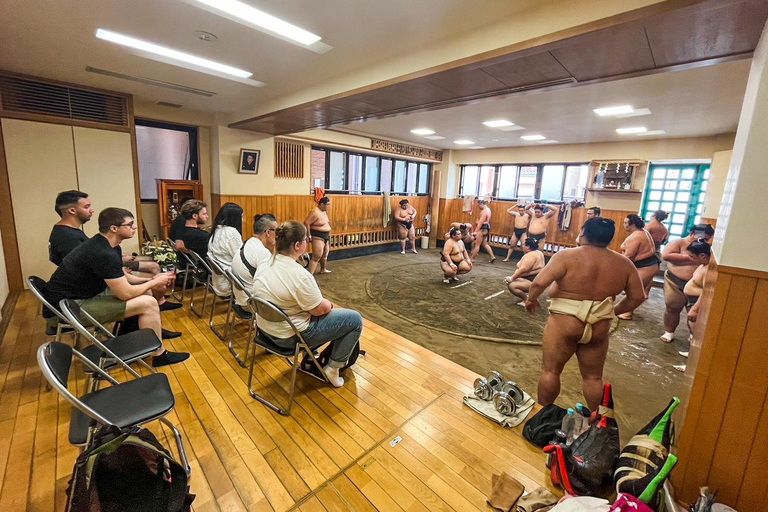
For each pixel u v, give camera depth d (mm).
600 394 2002
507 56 2137
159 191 4684
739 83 3119
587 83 2582
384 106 3566
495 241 8773
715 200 5391
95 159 4055
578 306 1954
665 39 1800
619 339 3783
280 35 2480
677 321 3682
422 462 1707
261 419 1960
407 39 2482
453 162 9469
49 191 3828
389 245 8922
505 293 5285
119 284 2121
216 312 3529
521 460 1749
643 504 1159
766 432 1309
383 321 3980
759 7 1427
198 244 3512
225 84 3680
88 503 1003
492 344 3473
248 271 2508
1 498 1364
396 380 2457
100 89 3979
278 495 1483
